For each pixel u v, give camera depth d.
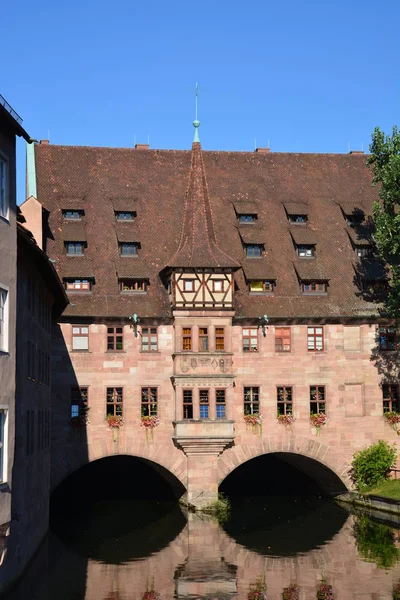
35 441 38.38
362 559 38.84
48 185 60.09
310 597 32.34
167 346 55.50
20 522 33.09
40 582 34.19
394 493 53.25
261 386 56.50
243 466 66.94
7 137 29.02
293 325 57.16
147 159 63.31
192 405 54.84
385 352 57.97
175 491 58.84
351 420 57.31
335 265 59.66
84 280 55.59
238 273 58.12
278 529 47.44
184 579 35.16
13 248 29.58
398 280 53.66
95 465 67.25
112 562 38.47
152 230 59.28
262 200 62.34
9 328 29.06
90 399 54.38
